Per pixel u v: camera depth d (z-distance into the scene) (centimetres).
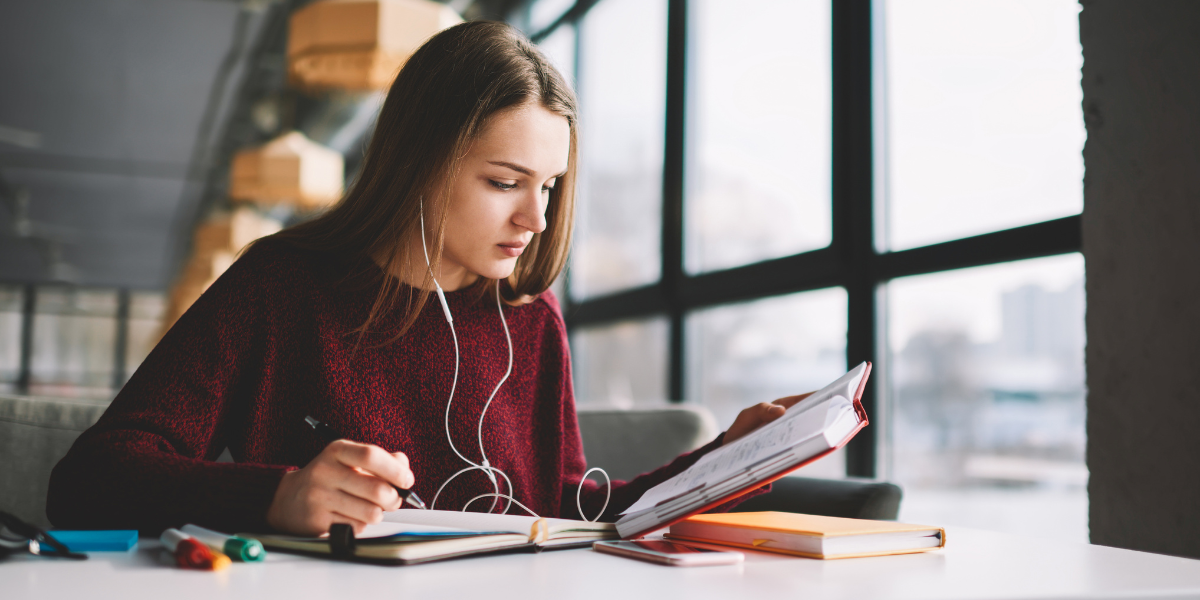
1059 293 157
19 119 660
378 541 56
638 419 167
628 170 338
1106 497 129
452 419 99
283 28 493
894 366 199
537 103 88
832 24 217
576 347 384
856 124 207
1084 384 141
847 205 211
